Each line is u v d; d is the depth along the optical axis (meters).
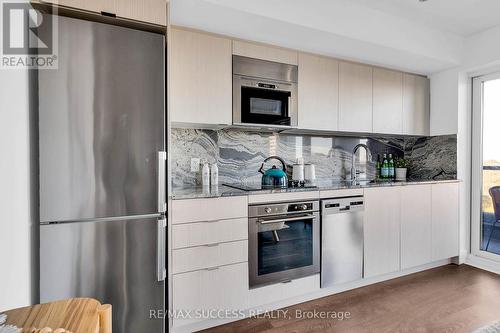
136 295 1.57
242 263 1.94
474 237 3.09
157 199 1.60
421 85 3.22
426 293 2.36
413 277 2.72
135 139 1.55
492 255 2.93
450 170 3.10
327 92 2.62
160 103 1.62
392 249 2.61
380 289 2.46
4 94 1.08
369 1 2.25
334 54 2.62
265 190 2.06
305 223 2.20
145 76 1.58
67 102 1.42
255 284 1.99
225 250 1.89
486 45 2.76
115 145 1.51
